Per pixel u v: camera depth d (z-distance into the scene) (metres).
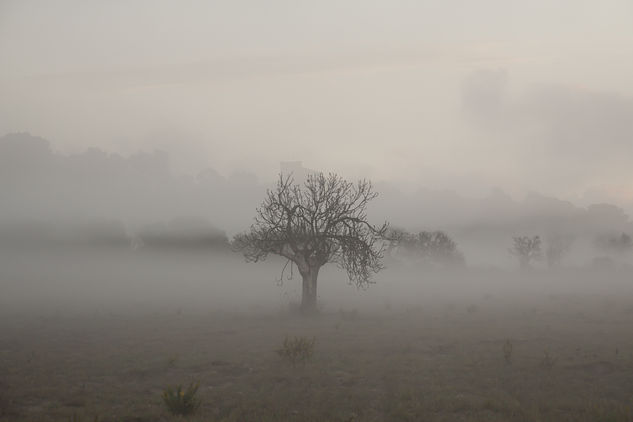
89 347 19.91
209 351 18.73
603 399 11.27
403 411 10.41
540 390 12.23
